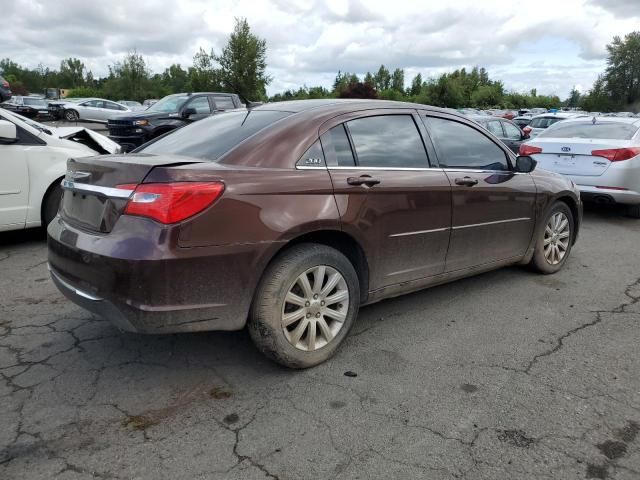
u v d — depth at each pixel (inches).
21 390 116.3
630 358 136.3
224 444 99.3
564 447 99.8
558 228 202.8
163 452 96.7
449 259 157.8
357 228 129.3
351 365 130.2
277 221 114.8
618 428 105.9
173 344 139.5
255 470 92.5
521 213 180.7
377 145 140.5
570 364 132.6
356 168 132.6
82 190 116.5
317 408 111.4
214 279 108.4
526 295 181.5
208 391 117.5
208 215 106.3
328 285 126.6
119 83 2123.5
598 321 160.2
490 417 109.0
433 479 91.0
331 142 130.5
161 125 519.2
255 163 118.0
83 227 115.6
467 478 91.4
